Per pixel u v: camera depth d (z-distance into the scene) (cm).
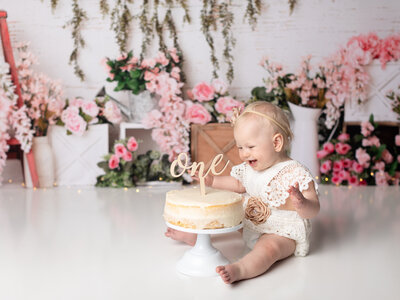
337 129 399
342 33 402
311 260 191
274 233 190
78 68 396
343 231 239
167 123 373
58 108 366
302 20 402
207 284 163
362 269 180
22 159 371
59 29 393
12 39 388
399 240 222
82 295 153
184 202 166
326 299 151
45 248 205
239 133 186
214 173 180
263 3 401
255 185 197
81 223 252
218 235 229
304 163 384
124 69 370
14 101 346
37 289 158
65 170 377
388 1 398
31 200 316
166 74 371
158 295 153
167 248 206
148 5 396
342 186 374
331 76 379
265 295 154
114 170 368
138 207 294
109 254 197
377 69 384
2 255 196
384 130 389
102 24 396
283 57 406
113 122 383
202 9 400
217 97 386
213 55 403
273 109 187
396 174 383
